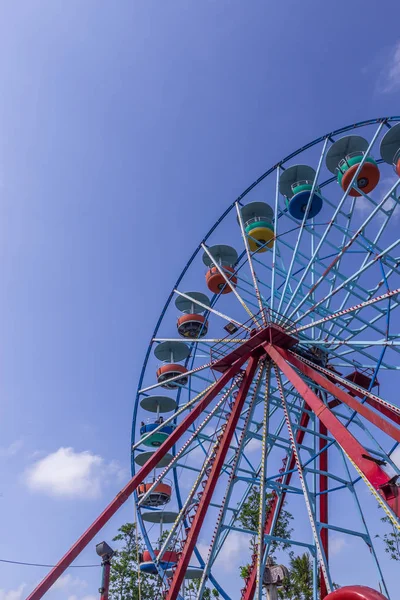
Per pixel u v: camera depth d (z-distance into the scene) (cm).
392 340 1984
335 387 1966
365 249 2292
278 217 3039
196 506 2244
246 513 3528
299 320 2369
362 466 1544
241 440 2283
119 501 2136
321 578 2208
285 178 2838
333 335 2411
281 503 2567
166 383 2870
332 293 2250
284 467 2630
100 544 2272
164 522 2731
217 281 3014
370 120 2409
